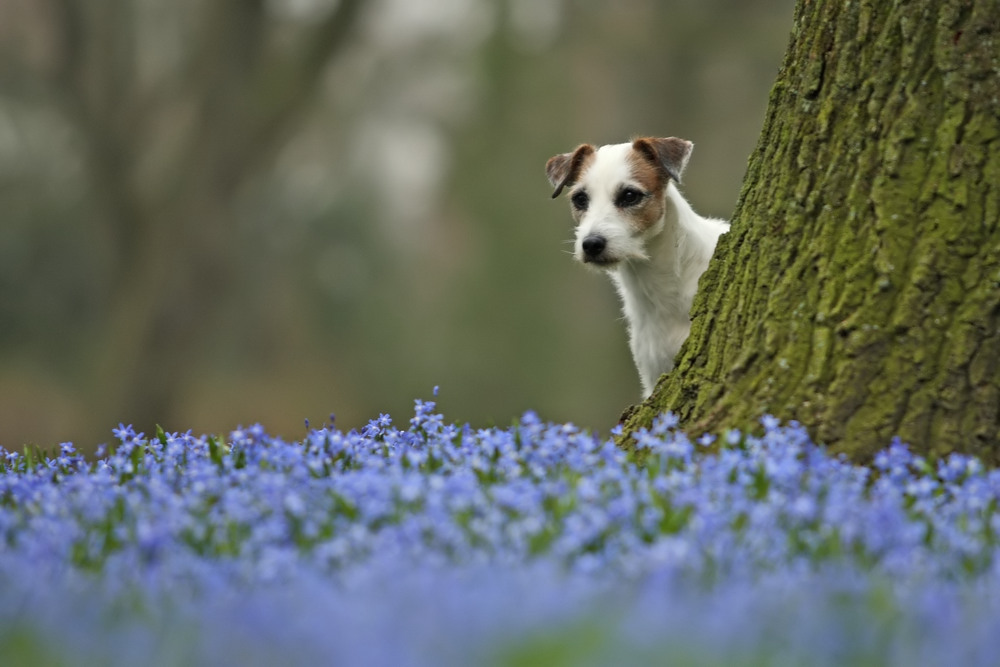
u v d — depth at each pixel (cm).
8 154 5175
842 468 816
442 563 646
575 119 4922
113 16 4672
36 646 543
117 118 4662
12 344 5400
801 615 559
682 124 4753
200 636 550
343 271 5684
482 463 860
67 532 720
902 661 521
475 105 5028
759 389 948
